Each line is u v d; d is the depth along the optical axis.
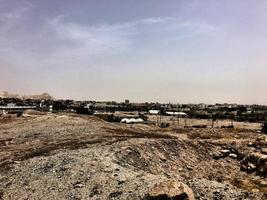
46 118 91.44
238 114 196.75
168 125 119.75
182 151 52.22
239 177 47.06
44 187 33.03
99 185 31.45
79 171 34.97
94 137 58.03
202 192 29.69
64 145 50.41
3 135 67.06
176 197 24.59
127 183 31.06
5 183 35.31
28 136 63.91
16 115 109.94
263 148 56.50
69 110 178.50
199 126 115.62
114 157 40.34
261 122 151.75
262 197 29.86
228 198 28.97
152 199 25.09
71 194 30.88
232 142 61.75
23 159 43.09
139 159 43.34
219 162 53.53
